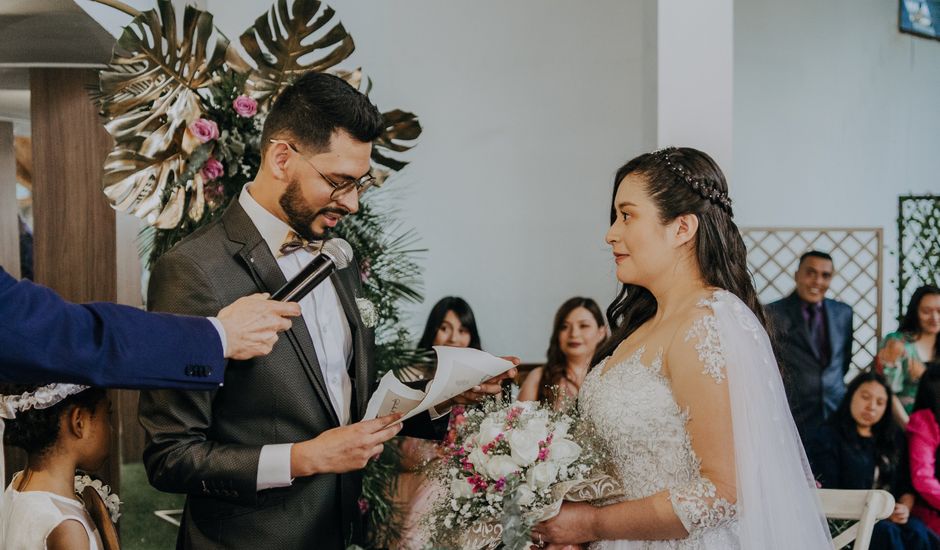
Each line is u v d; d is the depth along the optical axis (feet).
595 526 6.25
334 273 7.30
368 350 7.45
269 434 6.69
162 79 9.02
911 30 22.06
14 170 19.42
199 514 6.81
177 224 9.09
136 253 13.70
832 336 16.53
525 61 16.33
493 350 16.46
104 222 12.33
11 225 19.43
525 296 16.44
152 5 12.96
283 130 6.69
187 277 6.53
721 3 11.98
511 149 16.40
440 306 14.53
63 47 11.53
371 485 10.42
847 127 22.08
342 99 6.66
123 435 17.92
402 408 6.80
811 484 6.51
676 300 6.61
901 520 13.42
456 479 6.55
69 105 12.32
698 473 6.05
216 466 6.27
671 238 6.59
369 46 16.28
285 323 5.86
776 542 5.97
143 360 5.24
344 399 7.27
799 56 21.97
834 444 14.20
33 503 6.62
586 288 16.39
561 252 16.42
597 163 16.34
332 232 10.17
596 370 7.02
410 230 16.38
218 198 9.31
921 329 16.29
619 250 6.77
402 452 11.40
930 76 22.29
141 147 8.89
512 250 16.44
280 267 6.99
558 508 6.19
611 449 6.56
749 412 5.94
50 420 6.68
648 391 6.31
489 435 6.45
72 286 12.34
